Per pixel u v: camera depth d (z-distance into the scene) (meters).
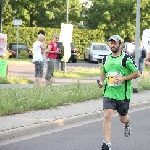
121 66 10.38
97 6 63.28
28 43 61.12
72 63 52.00
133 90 22.66
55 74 31.89
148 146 11.31
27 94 17.94
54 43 23.08
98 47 53.78
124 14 62.62
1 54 25.86
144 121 15.29
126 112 10.76
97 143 11.59
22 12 63.53
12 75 30.23
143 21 62.22
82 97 18.78
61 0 64.75
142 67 32.66
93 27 64.12
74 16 65.44
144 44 25.17
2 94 17.70
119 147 11.15
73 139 12.08
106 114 10.27
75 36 61.97
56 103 17.03
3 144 11.38
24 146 11.16
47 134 12.77
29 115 14.73
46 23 65.50
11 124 13.03
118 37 10.41
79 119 14.98
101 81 10.72
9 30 60.78
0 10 26.19
